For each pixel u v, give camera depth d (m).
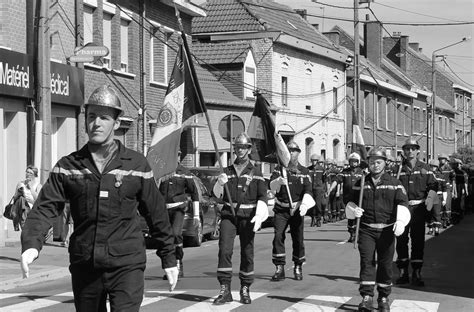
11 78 19.38
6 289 12.45
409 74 75.81
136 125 27.03
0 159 19.23
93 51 18.81
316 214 25.78
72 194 5.58
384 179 9.81
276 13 44.75
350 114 49.50
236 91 36.75
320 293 11.46
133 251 5.59
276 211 12.73
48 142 16.80
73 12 22.89
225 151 33.69
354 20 33.94
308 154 43.00
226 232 10.41
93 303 5.63
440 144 75.44
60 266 14.79
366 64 57.62
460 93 86.69
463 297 11.30
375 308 10.39
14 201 16.25
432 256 16.89
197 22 39.59
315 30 48.34
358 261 15.59
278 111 38.69
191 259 16.33
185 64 11.12
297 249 12.84
